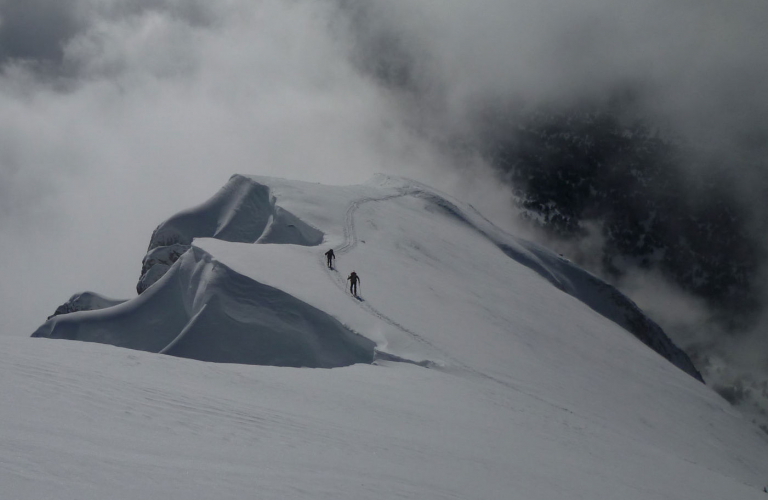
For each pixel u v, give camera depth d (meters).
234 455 11.21
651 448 28.19
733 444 42.88
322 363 33.97
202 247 43.53
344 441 14.77
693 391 53.25
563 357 47.00
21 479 7.27
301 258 45.41
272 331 35.19
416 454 15.40
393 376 28.14
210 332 35.19
